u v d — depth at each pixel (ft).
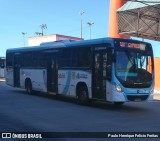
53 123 40.27
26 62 78.69
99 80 55.57
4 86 104.32
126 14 86.89
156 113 51.31
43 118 43.83
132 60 53.98
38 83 73.61
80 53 60.44
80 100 60.03
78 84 60.59
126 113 50.67
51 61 69.21
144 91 54.19
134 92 53.26
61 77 65.72
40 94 78.23
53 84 68.54
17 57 82.69
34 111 50.14
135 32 87.25
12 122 40.22
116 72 52.49
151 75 55.47
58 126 38.40
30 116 45.24
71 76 62.64
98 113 49.88
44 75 71.41
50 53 69.67
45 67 71.10
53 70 68.54
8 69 86.58
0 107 53.83
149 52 55.93
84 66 59.11
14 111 49.62
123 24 89.04
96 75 56.24
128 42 54.13
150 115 49.06
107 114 49.08
